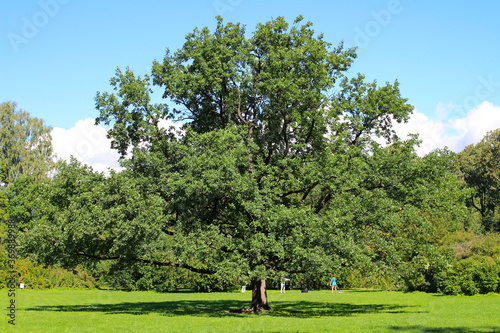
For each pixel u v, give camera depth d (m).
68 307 24.27
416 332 13.40
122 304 27.03
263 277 19.25
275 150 24.44
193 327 15.09
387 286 46.28
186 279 44.38
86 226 19.56
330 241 18.62
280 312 22.23
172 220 22.09
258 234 19.31
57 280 46.22
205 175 19.05
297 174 22.22
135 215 19.31
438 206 22.64
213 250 20.62
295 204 23.39
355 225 20.62
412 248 22.58
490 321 16.03
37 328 14.68
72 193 22.08
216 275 19.19
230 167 19.25
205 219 22.02
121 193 19.86
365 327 14.88
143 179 21.12
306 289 43.28
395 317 18.48
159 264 23.42
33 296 33.62
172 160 22.19
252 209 19.45
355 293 39.81
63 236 20.30
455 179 23.23
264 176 21.66
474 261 32.22
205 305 26.88
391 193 22.17
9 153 57.53
